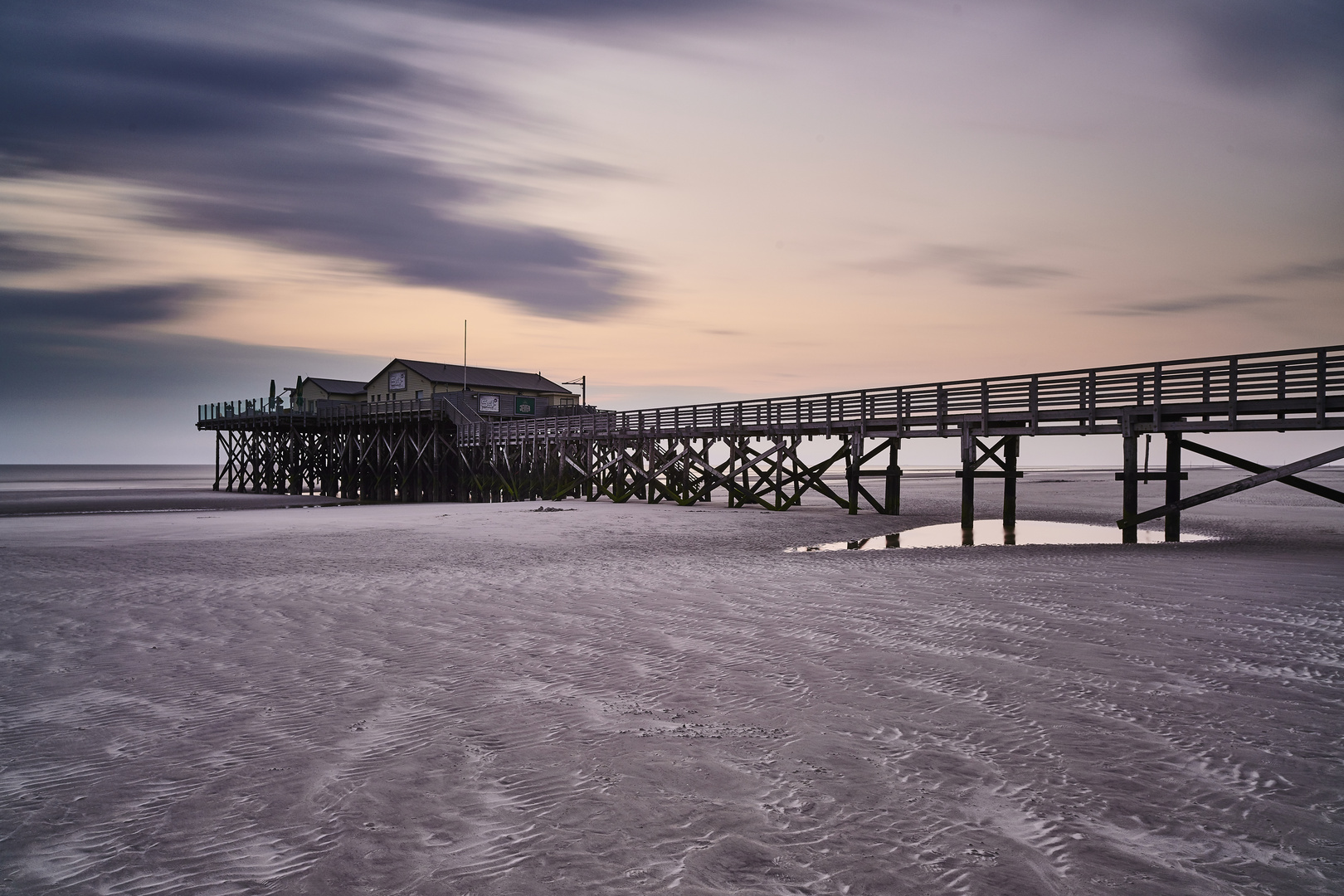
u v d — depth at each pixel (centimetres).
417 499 5022
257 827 452
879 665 778
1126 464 2089
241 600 1174
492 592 1223
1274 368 1862
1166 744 559
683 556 1694
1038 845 422
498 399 5047
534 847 426
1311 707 632
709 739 583
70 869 406
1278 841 423
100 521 2706
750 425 3222
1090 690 684
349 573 1440
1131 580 1245
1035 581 1252
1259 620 945
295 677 759
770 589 1227
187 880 395
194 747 577
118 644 902
